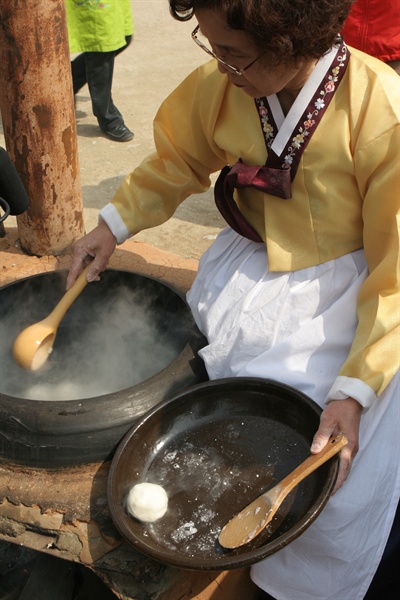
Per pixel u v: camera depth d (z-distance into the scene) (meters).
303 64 1.33
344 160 1.43
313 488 1.44
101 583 1.74
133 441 1.51
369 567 1.56
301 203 1.51
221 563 1.23
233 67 1.31
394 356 1.40
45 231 2.31
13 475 1.60
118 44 3.87
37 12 2.00
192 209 3.39
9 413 1.55
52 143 2.18
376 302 1.43
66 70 2.13
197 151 1.74
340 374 1.42
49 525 1.54
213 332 1.65
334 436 1.37
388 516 1.55
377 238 1.44
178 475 1.54
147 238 3.14
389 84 1.40
